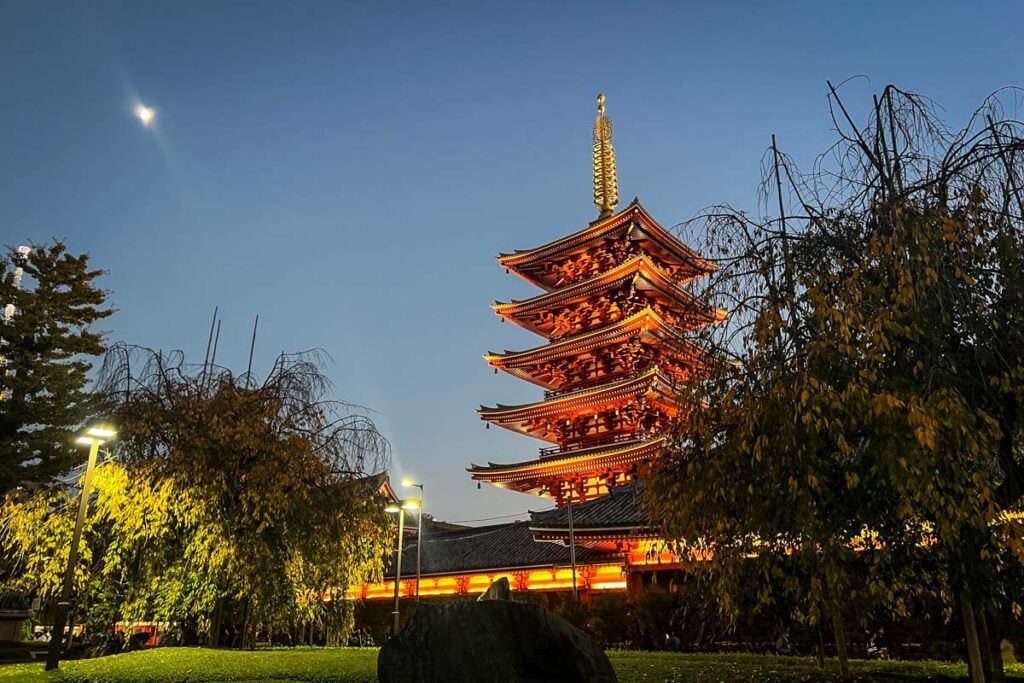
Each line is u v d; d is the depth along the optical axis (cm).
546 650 895
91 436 1811
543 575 3722
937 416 731
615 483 4575
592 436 4888
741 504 948
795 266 909
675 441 1083
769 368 908
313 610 2228
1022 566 818
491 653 894
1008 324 853
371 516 2252
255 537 2006
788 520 900
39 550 1942
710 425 991
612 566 3372
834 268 895
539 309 5372
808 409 824
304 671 1577
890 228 888
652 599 2452
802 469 862
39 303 3934
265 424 2155
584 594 3441
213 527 1955
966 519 749
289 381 2244
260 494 1989
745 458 920
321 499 2170
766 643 2056
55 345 3988
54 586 1950
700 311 993
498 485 5188
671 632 2344
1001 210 873
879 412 745
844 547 856
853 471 856
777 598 1033
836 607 930
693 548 1029
